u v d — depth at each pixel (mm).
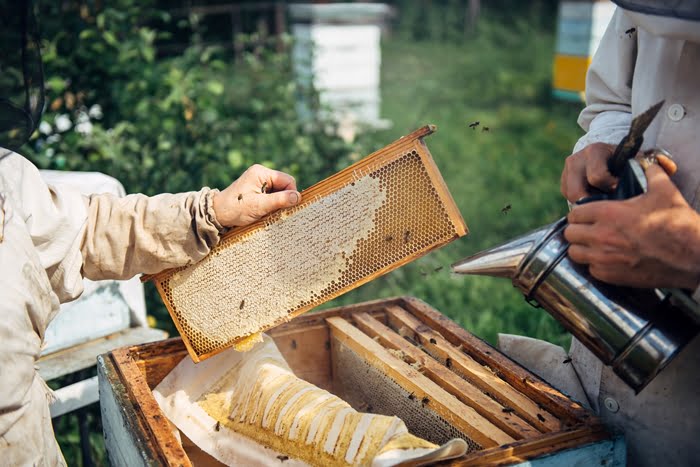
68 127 3641
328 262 1403
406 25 13609
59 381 2557
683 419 1279
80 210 1381
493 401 1359
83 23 3734
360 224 1361
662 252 1017
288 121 4480
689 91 1181
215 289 1507
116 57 3725
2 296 1130
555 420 1276
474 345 1599
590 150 1254
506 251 1160
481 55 11406
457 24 13578
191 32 7750
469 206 4820
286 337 1790
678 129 1195
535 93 8797
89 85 3676
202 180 3471
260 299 1474
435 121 7109
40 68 1247
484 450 1146
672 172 1122
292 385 1438
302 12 5785
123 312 2232
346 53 5914
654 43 1275
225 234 1483
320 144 4316
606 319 1083
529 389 1396
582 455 1179
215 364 1624
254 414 1440
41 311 1226
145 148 3494
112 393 1468
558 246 1113
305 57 5875
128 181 3352
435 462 1120
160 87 3781
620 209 1031
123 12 3906
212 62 4410
